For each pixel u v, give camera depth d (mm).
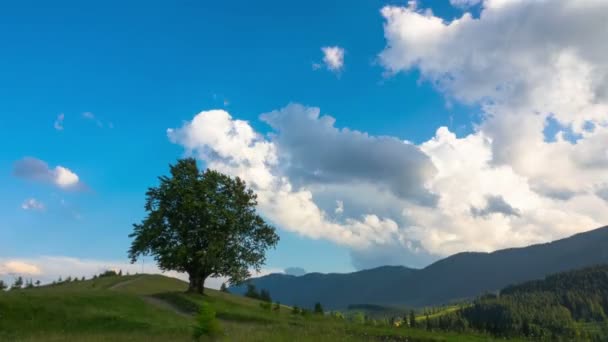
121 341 28172
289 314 60062
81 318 41000
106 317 41719
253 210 66688
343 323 46094
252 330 32531
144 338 29422
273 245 66125
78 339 29750
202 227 60500
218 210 60781
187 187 60969
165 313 49156
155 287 87125
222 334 27234
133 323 40406
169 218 61219
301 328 35125
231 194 64938
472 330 43344
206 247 60781
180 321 44594
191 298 56906
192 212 60062
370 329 38188
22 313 39594
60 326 38469
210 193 61156
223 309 52312
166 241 60781
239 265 62844
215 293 75875
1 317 37875
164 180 62156
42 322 38781
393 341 32906
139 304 50562
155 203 62500
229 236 62938
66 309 42656
